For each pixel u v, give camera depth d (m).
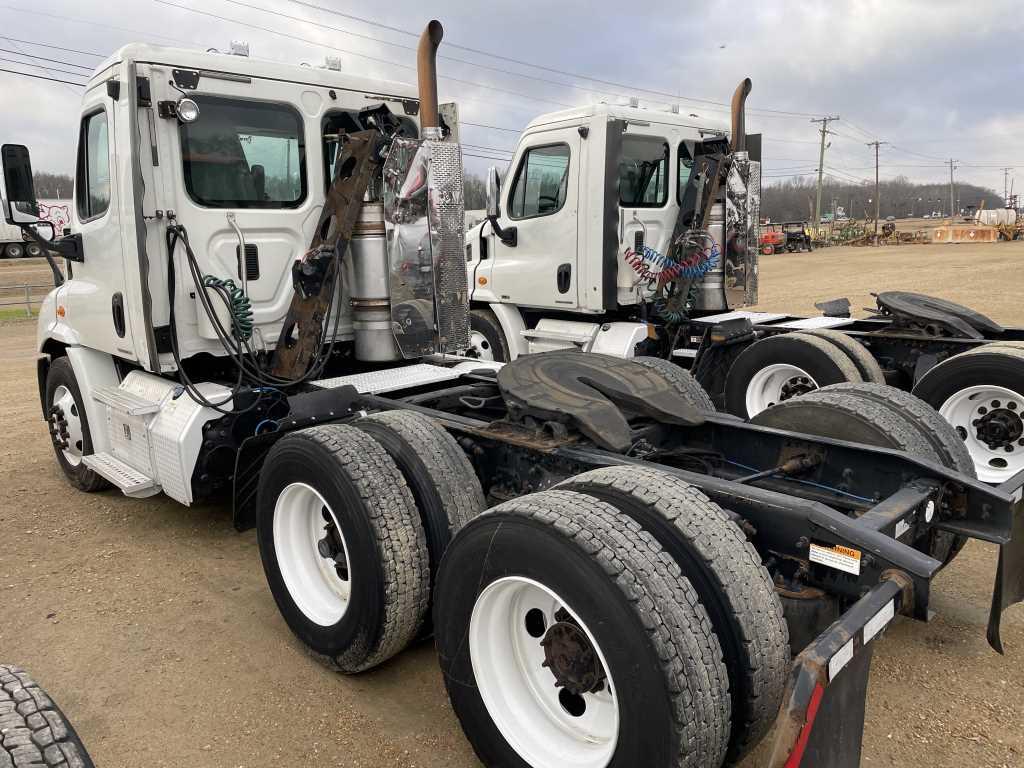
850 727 2.05
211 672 3.42
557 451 3.17
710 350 6.93
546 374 3.66
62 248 5.01
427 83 4.66
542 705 2.56
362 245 4.77
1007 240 53.97
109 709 3.15
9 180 4.87
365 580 3.04
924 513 2.90
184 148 4.34
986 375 5.07
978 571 4.32
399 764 2.82
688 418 3.55
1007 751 2.81
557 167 7.30
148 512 5.33
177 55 4.27
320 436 3.26
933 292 19.36
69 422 5.52
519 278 7.76
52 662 3.51
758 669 2.23
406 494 3.12
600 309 7.03
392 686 3.32
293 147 4.78
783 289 23.06
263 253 4.66
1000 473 5.05
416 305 4.86
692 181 7.39
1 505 5.48
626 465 2.90
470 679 2.61
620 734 2.15
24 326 18.39
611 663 2.14
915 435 3.45
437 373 4.82
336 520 3.15
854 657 1.99
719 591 2.26
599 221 6.90
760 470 3.59
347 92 4.98
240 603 4.05
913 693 3.19
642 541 2.23
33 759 1.77
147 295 4.27
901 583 2.18
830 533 2.39
